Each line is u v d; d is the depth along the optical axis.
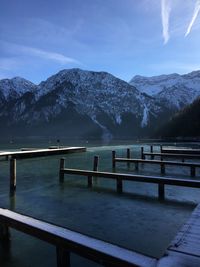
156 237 7.40
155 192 12.62
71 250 4.84
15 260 6.05
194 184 10.65
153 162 19.03
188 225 6.08
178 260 4.28
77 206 10.44
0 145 60.88
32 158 27.73
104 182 14.90
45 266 5.80
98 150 39.41
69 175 17.19
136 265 4.04
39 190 13.10
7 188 13.60
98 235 7.57
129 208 10.14
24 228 5.81
